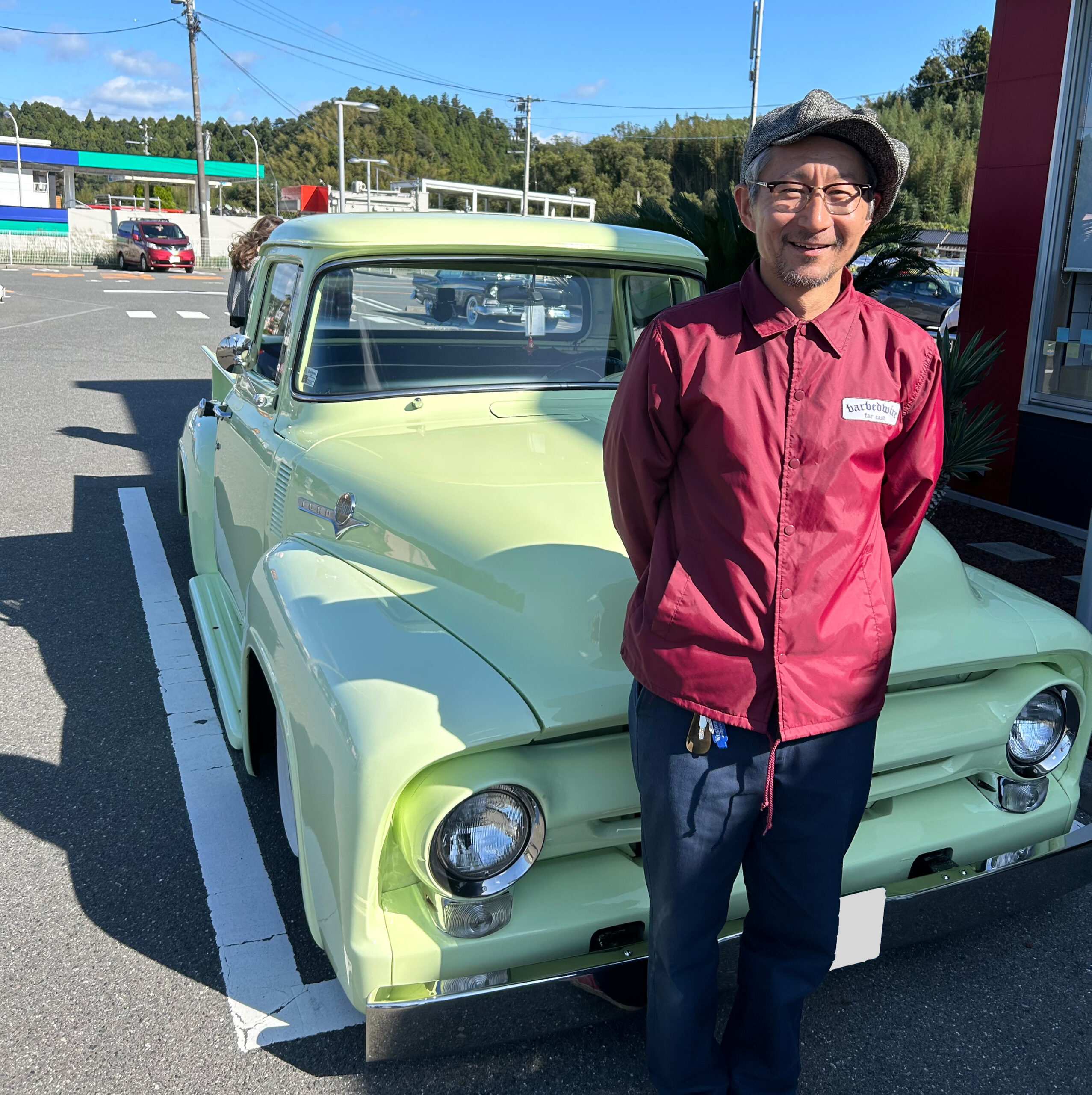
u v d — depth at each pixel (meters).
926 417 1.71
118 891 2.75
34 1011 2.30
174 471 7.59
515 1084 2.15
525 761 1.88
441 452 2.77
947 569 2.35
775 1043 1.90
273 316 3.52
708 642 1.65
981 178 6.96
